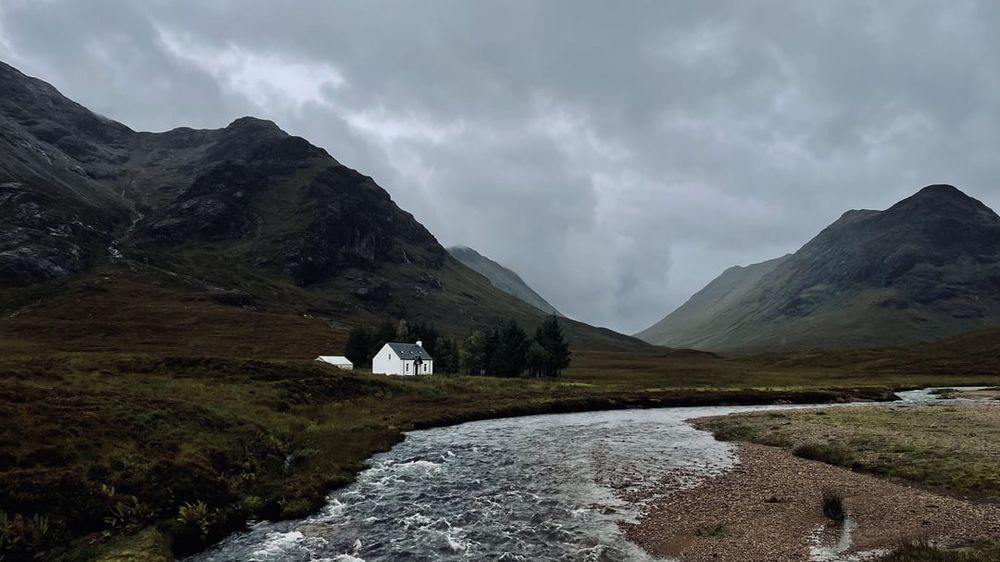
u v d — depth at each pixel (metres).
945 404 74.12
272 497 27.53
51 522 20.33
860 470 33.28
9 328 132.62
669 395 85.06
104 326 144.12
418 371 116.38
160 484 24.97
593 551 21.67
